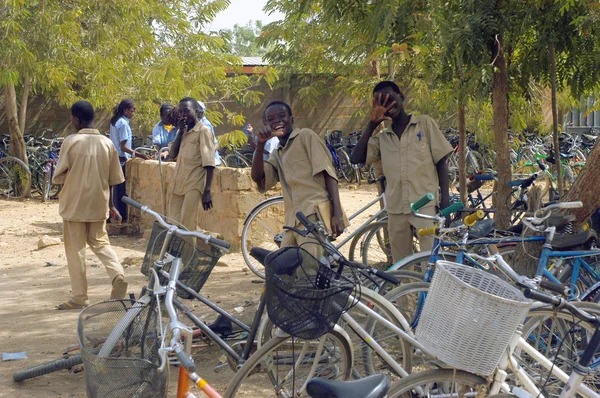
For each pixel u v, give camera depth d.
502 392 3.68
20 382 5.11
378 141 5.84
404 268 5.07
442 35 6.58
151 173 10.77
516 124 9.14
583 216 5.70
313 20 10.77
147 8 14.77
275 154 5.19
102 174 6.81
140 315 4.08
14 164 15.78
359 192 16.38
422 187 5.59
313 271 3.89
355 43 7.76
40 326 6.45
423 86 8.76
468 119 10.86
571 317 4.18
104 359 3.40
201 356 5.56
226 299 7.18
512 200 8.97
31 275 8.64
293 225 5.00
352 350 4.20
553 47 7.00
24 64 13.48
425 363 4.34
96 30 14.24
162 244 5.02
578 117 22.00
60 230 11.81
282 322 3.62
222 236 8.90
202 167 7.90
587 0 6.27
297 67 18.27
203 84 16.11
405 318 4.46
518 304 3.30
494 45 6.81
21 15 13.27
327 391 2.71
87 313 4.04
